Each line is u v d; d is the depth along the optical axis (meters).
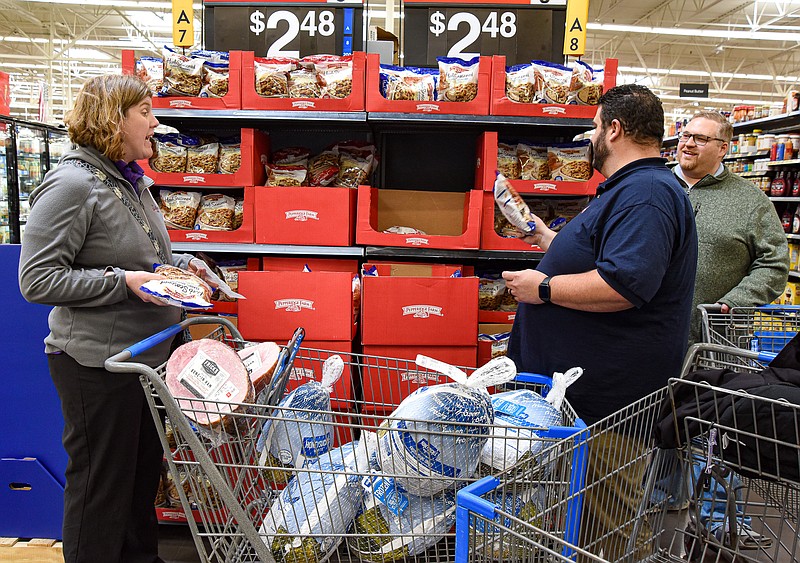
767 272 2.74
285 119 2.61
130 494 1.97
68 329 1.84
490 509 1.03
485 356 2.59
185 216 2.70
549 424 1.51
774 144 5.98
